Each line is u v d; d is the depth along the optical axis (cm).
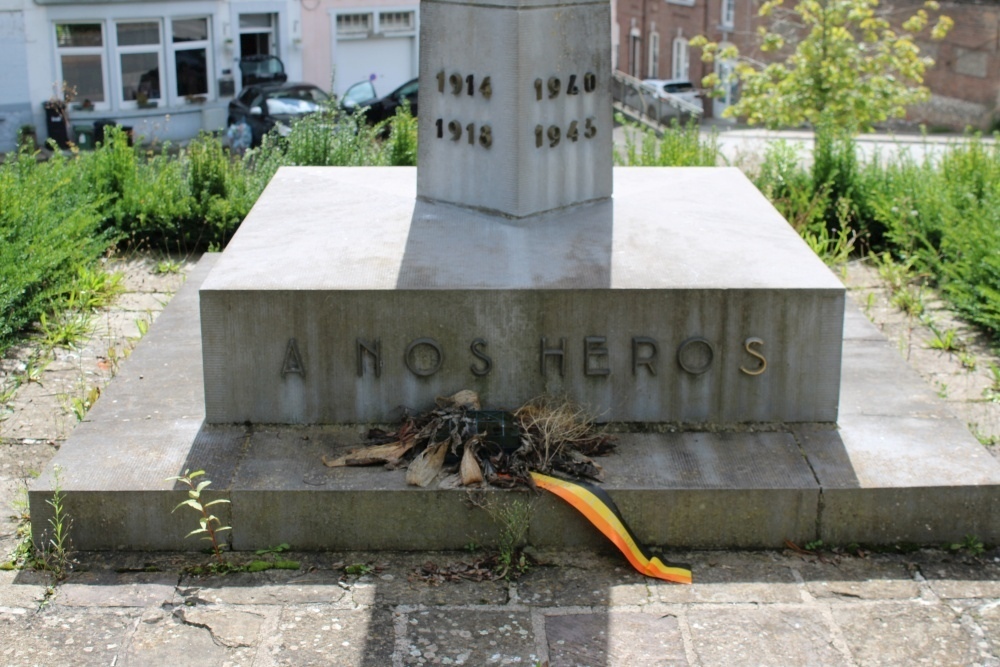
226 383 702
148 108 3062
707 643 579
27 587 617
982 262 968
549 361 700
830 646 578
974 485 650
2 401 812
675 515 649
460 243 755
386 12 3462
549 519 649
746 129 3178
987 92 3344
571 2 780
